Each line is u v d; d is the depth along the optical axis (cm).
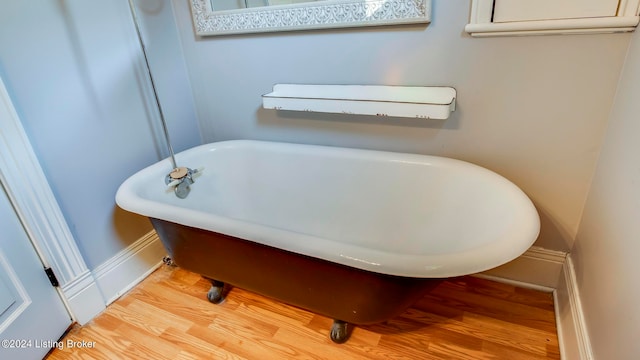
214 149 173
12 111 115
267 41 157
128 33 150
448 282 153
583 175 125
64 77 130
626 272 83
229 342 132
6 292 117
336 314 120
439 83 134
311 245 96
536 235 91
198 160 169
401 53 135
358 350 126
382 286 98
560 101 119
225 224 109
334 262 96
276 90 164
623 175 95
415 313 138
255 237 104
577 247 128
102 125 145
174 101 177
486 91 128
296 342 130
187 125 187
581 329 107
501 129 131
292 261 108
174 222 120
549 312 136
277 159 166
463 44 125
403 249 148
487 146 136
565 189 129
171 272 171
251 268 121
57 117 129
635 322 75
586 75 113
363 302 107
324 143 166
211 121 190
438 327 132
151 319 145
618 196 96
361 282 100
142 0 154
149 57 161
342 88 149
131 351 131
